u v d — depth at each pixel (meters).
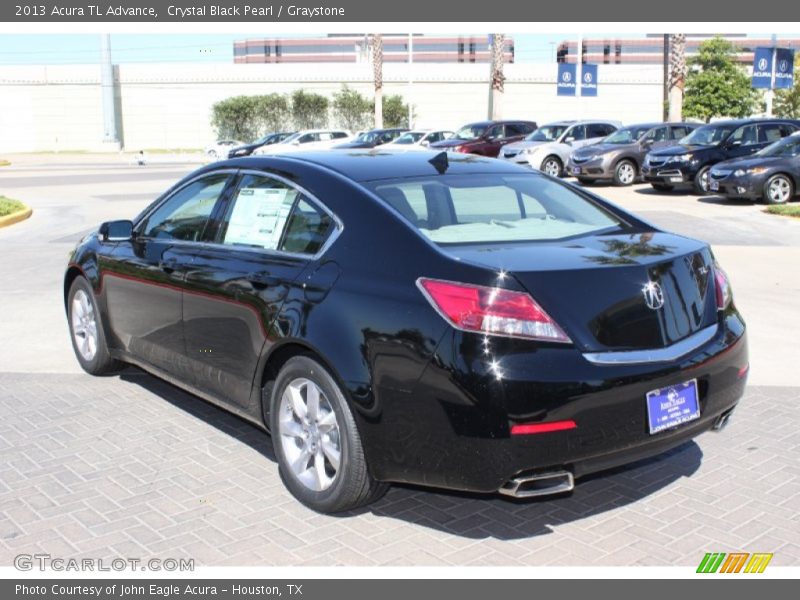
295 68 60.59
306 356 3.96
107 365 6.04
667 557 3.63
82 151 60.62
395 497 4.22
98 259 5.75
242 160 4.88
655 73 57.06
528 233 4.06
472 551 3.70
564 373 3.34
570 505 4.12
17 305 8.55
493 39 45.72
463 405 3.35
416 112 59.84
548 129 27.92
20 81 60.53
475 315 3.37
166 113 60.94
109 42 57.72
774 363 6.45
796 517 3.97
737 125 21.23
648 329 3.60
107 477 4.44
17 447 4.84
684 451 4.77
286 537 3.81
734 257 11.02
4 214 15.92
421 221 3.94
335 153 4.83
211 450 4.82
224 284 4.45
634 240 4.04
